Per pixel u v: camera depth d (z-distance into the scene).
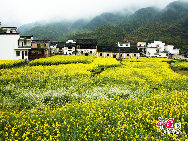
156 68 33.59
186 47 92.94
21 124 8.70
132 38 133.75
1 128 8.49
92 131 8.40
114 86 18.17
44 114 10.05
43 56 49.78
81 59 40.88
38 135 8.05
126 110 10.69
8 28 47.34
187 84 19.47
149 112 10.10
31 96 14.18
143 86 18.52
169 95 13.89
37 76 21.81
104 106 11.35
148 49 81.44
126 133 8.16
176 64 39.25
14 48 42.03
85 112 10.20
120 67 34.78
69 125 8.51
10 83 17.98
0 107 12.39
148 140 7.77
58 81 19.22
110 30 141.75
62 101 13.54
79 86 17.81
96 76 24.09
